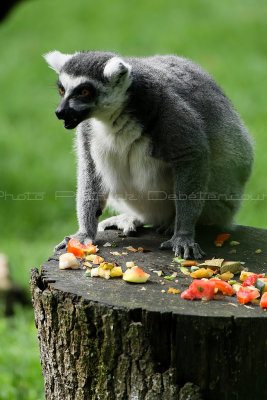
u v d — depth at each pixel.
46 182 18.14
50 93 23.22
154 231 8.38
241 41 26.25
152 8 30.41
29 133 21.42
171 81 7.91
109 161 8.08
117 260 6.91
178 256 7.09
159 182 8.02
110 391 5.46
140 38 26.98
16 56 27.56
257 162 16.88
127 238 7.94
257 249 7.43
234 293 5.84
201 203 7.68
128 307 5.30
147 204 8.46
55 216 16.84
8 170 18.89
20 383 9.45
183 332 5.18
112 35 27.67
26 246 15.10
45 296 5.68
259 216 14.69
